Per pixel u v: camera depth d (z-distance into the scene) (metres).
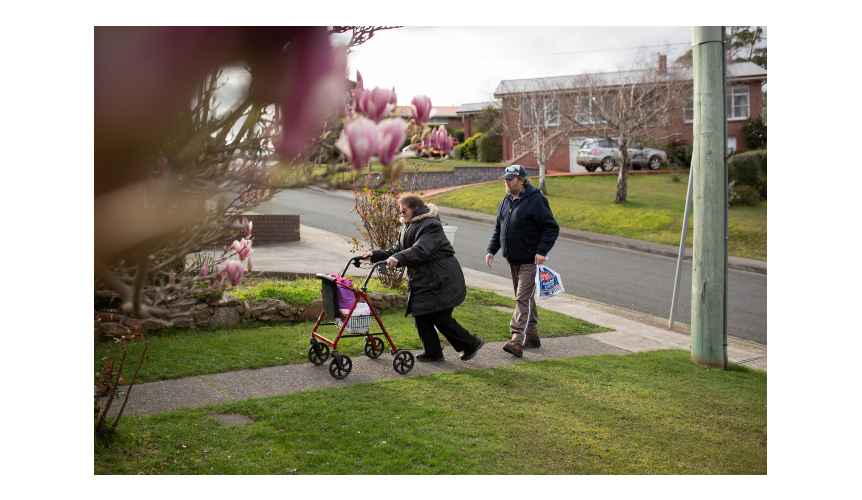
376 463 3.44
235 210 2.65
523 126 25.42
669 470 3.61
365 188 7.91
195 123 2.06
